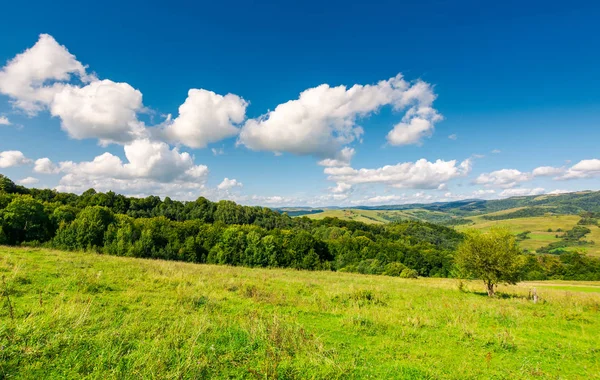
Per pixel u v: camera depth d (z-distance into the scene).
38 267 15.82
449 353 10.34
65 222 49.56
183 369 6.87
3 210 44.81
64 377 6.23
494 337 12.13
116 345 7.78
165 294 13.92
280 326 10.38
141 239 54.09
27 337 7.49
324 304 16.02
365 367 8.38
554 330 14.28
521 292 30.11
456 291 28.44
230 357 7.95
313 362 8.20
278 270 43.12
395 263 63.50
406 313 15.90
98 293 12.66
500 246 25.64
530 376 8.83
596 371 9.50
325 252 79.94
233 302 14.39
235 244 62.88
